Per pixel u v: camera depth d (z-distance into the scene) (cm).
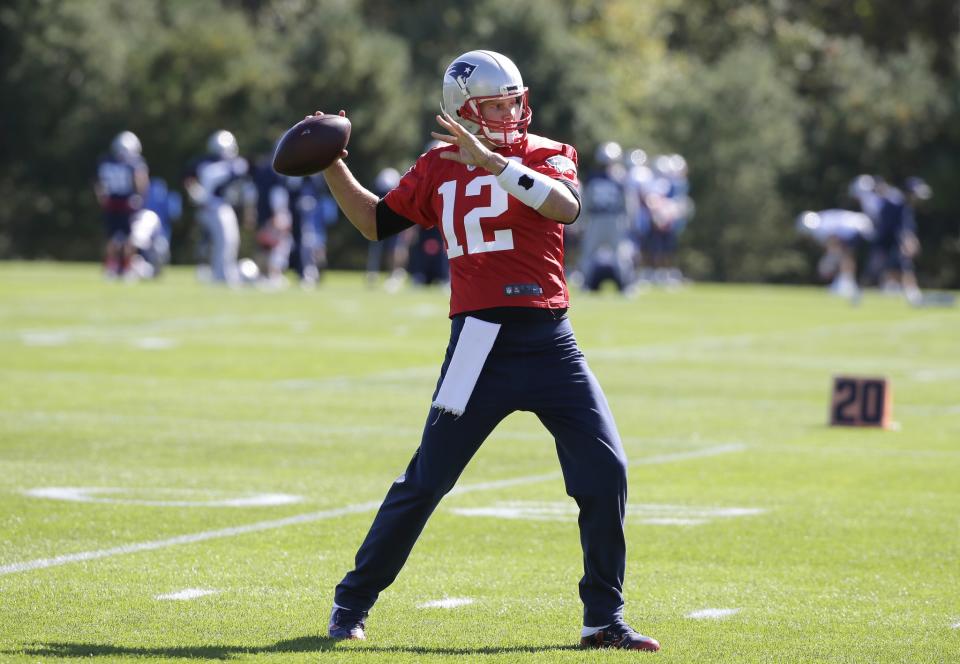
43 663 1653
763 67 17700
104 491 2841
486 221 1783
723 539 2502
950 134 16512
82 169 15588
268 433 3666
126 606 1955
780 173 17175
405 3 18775
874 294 11581
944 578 2230
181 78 15625
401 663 1681
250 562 2250
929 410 4419
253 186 10150
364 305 8319
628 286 10350
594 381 1822
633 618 1945
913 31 19712
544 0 17200
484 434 1811
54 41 15462
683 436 3791
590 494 1791
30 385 4519
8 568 2180
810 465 3344
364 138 16038
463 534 2516
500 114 1811
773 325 7769
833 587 2158
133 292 8825
